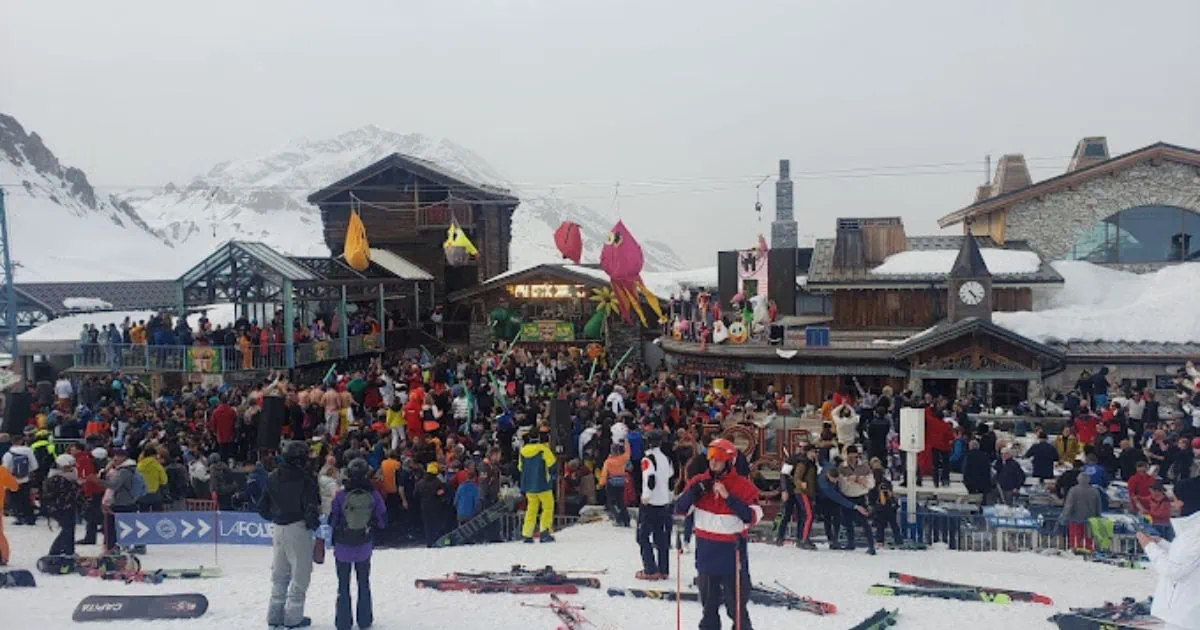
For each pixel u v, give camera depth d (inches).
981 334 1235.2
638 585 481.7
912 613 440.5
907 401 971.9
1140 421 992.2
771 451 847.1
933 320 1496.1
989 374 1233.4
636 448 701.9
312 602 445.1
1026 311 1432.1
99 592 468.1
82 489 596.4
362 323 1776.6
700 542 356.2
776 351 1330.0
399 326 1961.1
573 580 477.7
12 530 687.1
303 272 1529.3
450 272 2187.5
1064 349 1290.6
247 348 1375.5
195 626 397.4
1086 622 409.4
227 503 727.1
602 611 429.1
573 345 1879.9
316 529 397.7
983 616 438.3
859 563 586.9
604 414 825.5
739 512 348.5
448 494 706.2
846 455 679.1
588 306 1902.1
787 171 2359.7
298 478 392.2
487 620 411.5
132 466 607.2
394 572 521.0
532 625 403.9
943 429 842.8
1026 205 1615.4
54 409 1061.8
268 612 399.9
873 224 1619.1
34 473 719.7
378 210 2206.0
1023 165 1920.5
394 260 2063.2
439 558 569.9
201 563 580.7
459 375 1333.7
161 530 572.4
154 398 1296.8
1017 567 593.0
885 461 835.4
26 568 540.1
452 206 2123.5
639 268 1450.5
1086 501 649.6
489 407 1112.8
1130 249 1576.0
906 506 718.5
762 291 1515.7
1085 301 1469.0
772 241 2358.5
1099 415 968.3
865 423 969.5
